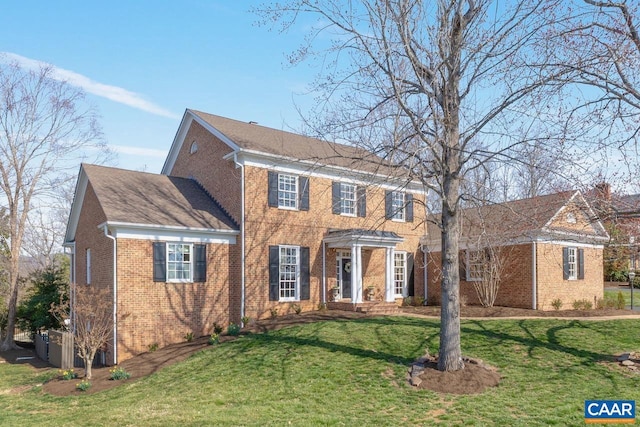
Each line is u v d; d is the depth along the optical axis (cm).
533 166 1109
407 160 1209
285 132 2523
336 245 2238
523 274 2194
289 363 1320
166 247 1808
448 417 926
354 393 1091
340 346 1438
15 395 1414
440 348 1202
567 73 1087
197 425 940
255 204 2025
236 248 2003
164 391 1222
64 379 1522
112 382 1400
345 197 2358
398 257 2578
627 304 2612
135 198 1914
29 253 4275
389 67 1086
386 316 1930
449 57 1124
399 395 1068
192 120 2367
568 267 2308
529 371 1191
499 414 928
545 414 916
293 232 2148
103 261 1822
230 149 2080
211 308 1905
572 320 1705
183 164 2427
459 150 1123
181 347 1692
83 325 1602
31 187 3012
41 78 3034
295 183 2181
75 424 1020
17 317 2820
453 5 1131
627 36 1058
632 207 1168
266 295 2033
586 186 1172
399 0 1090
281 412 996
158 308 1767
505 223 1723
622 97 1041
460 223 1395
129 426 968
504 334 1517
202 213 2003
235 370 1315
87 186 2098
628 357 1270
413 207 2619
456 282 1207
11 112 2898
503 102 1098
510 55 1097
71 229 2352
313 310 2195
